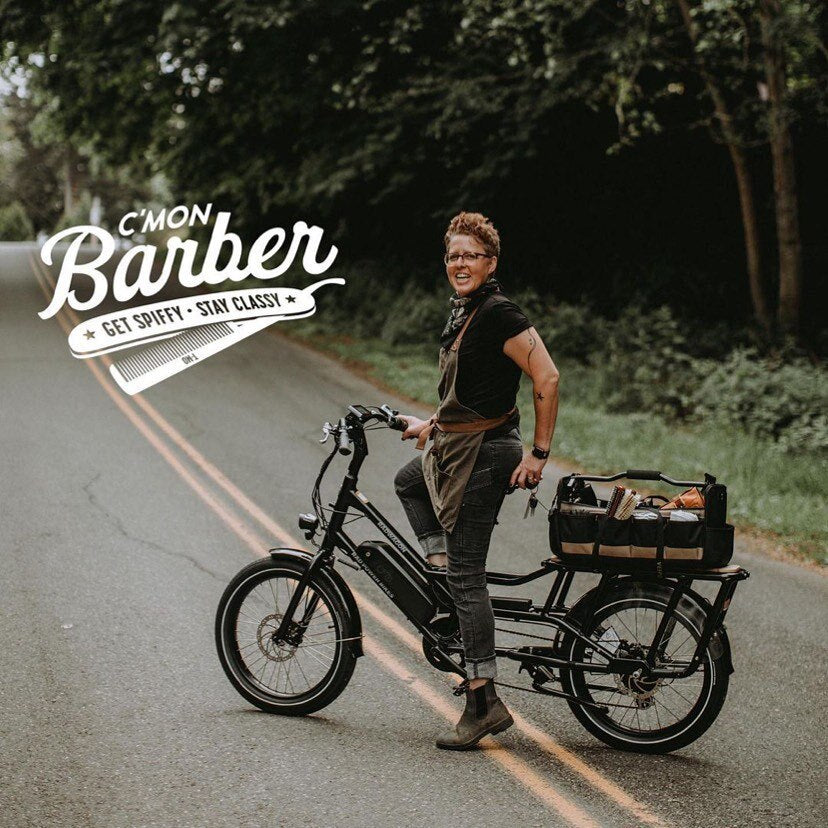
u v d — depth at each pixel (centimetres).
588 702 407
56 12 2080
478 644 398
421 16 1717
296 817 343
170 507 746
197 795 356
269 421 1099
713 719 390
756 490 877
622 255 1839
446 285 1912
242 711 429
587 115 1677
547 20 1362
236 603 434
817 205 1722
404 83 1791
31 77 2277
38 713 418
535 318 1698
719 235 1794
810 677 485
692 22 1330
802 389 1183
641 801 361
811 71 1453
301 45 1922
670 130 1695
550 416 373
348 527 720
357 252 2300
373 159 1809
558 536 393
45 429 992
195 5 1822
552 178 1828
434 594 415
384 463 927
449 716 433
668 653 410
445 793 362
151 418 1072
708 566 377
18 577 586
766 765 393
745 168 1510
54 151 7156
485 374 382
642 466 974
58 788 357
